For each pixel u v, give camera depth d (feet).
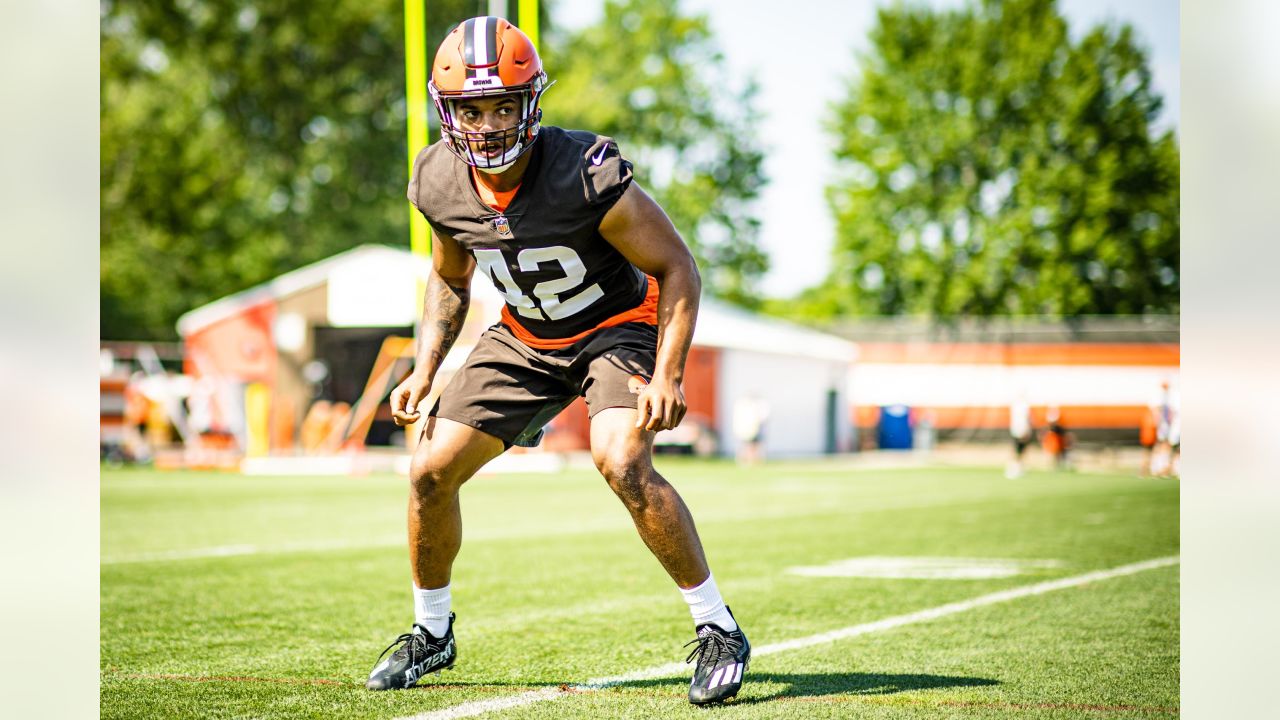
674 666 11.94
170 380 65.46
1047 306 122.62
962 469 68.39
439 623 11.02
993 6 126.62
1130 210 123.95
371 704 10.13
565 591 17.87
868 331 96.84
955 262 126.00
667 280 9.73
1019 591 17.74
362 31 110.32
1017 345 89.45
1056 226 122.42
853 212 131.23
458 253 10.53
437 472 10.32
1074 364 88.58
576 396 10.93
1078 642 13.35
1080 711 9.87
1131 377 87.66
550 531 28.04
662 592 17.78
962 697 10.36
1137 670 11.68
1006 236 122.31
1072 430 87.92
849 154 132.67
